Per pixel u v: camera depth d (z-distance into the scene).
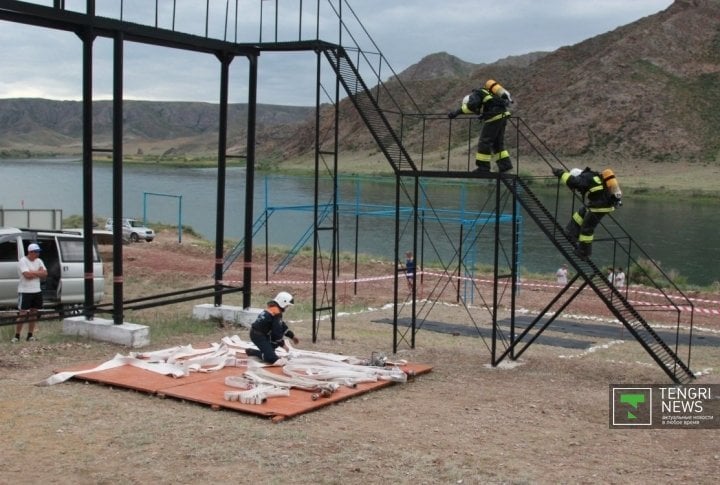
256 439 9.38
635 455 9.48
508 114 14.38
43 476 8.07
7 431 9.51
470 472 8.52
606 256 48.34
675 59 150.75
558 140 128.38
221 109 17.45
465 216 42.84
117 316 15.23
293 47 16.25
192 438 9.37
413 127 142.25
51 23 14.33
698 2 170.62
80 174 139.38
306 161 159.12
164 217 67.06
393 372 12.85
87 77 14.95
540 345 18.22
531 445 9.76
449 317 22.33
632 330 13.77
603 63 150.00
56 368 12.73
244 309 17.81
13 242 19.67
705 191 90.88
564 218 64.31
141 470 8.28
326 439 9.52
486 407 11.66
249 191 17.70
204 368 12.78
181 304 23.06
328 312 22.27
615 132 127.94
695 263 45.97
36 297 15.40
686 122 128.38
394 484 8.05
